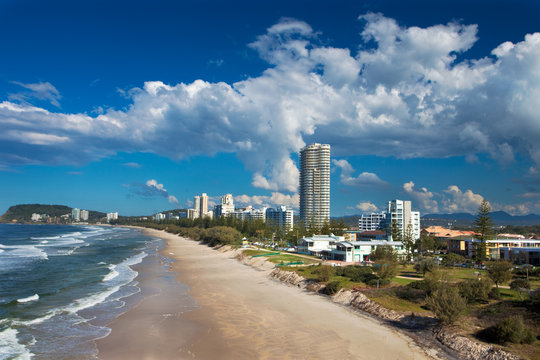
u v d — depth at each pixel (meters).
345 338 34.09
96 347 31.91
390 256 74.75
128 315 42.00
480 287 42.62
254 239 153.38
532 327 32.28
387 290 47.91
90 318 40.66
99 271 74.81
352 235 141.75
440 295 38.25
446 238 138.25
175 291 55.97
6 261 90.56
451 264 81.06
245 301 49.34
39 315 41.53
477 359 28.92
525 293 44.50
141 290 56.31
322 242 104.69
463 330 33.47
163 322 39.34
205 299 50.50
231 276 70.94
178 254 115.50
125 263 89.00
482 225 87.38
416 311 40.16
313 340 33.66
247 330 36.66
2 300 48.66
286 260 85.38
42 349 31.27
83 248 130.88
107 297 51.09
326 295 52.59
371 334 35.31
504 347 29.11
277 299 50.50
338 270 62.78
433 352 30.84
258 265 84.06
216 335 35.12
